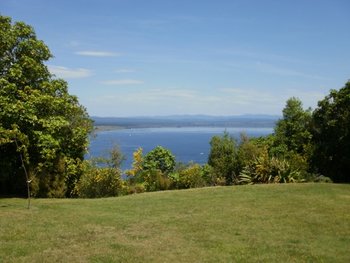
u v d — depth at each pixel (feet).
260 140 117.39
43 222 38.29
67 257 28.25
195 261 28.17
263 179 80.48
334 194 57.47
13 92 60.29
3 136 51.06
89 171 69.15
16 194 65.00
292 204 49.29
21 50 65.62
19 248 29.76
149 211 45.80
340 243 33.14
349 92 93.25
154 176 81.82
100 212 44.83
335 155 96.02
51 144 61.26
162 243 32.45
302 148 107.55
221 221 40.32
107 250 30.14
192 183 83.56
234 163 94.12
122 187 71.05
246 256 29.45
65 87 71.20
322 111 99.30
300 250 31.01
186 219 41.24
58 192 63.62
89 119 77.97
